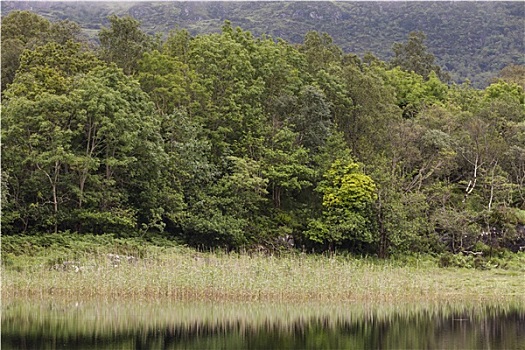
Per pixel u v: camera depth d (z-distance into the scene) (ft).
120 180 184.65
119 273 123.44
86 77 182.09
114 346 82.84
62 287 120.06
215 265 133.90
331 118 238.07
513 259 209.56
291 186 208.85
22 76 185.98
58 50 200.64
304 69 245.45
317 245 208.03
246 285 123.24
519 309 121.39
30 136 169.58
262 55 235.61
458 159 249.14
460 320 107.34
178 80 209.56
